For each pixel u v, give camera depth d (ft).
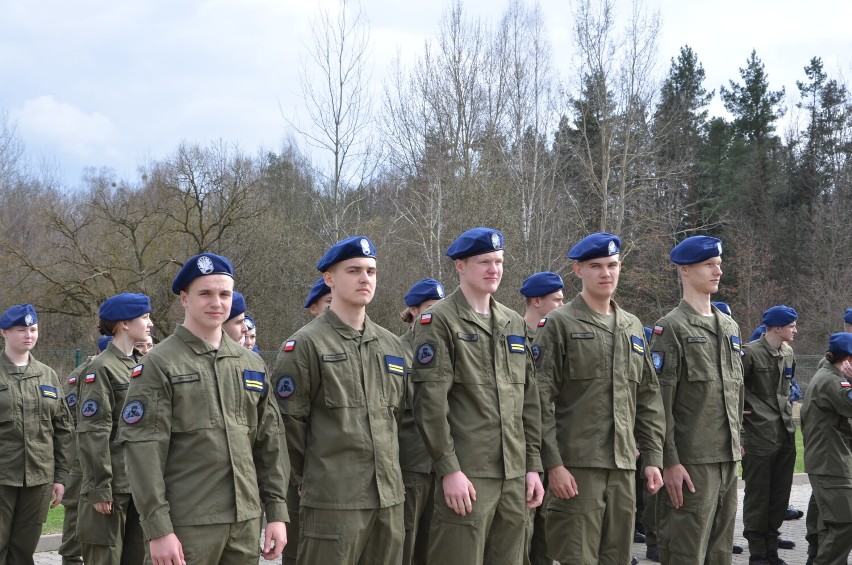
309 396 16.06
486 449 16.63
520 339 17.70
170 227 89.10
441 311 16.96
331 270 16.74
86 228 101.09
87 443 20.02
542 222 99.91
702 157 145.48
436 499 16.66
